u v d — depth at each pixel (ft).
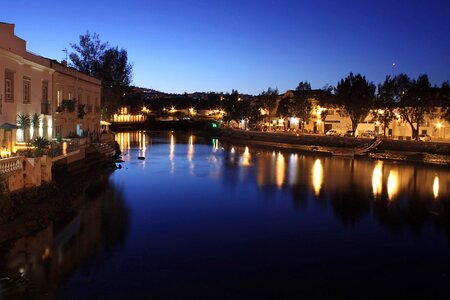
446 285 56.44
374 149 231.50
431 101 238.07
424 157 203.72
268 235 76.07
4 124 96.27
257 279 56.75
